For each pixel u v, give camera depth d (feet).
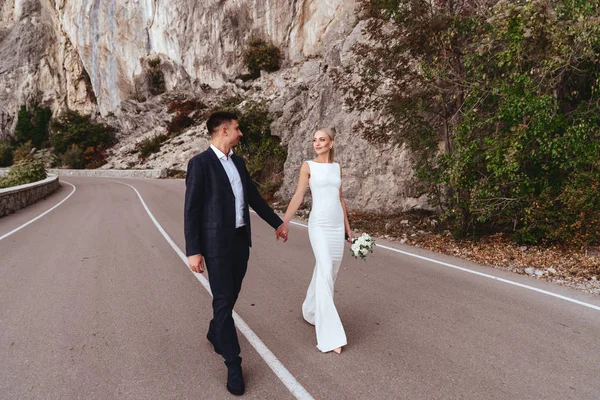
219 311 9.52
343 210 12.53
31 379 9.89
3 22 255.09
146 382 9.68
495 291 16.06
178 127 138.21
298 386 9.39
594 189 20.99
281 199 48.32
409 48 26.99
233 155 10.48
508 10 22.11
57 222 37.04
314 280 12.67
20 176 75.77
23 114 203.41
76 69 196.44
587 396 8.87
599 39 19.72
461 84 25.09
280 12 119.44
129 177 114.83
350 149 39.42
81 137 156.76
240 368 9.39
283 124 61.36
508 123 23.30
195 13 137.49
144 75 156.15
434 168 28.22
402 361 10.50
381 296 15.61
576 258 20.63
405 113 27.53
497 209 23.95
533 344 11.40
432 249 23.88
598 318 13.24
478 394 8.96
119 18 161.17
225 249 9.70
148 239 27.81
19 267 20.94
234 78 132.67
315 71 78.43
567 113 22.30
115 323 13.34
